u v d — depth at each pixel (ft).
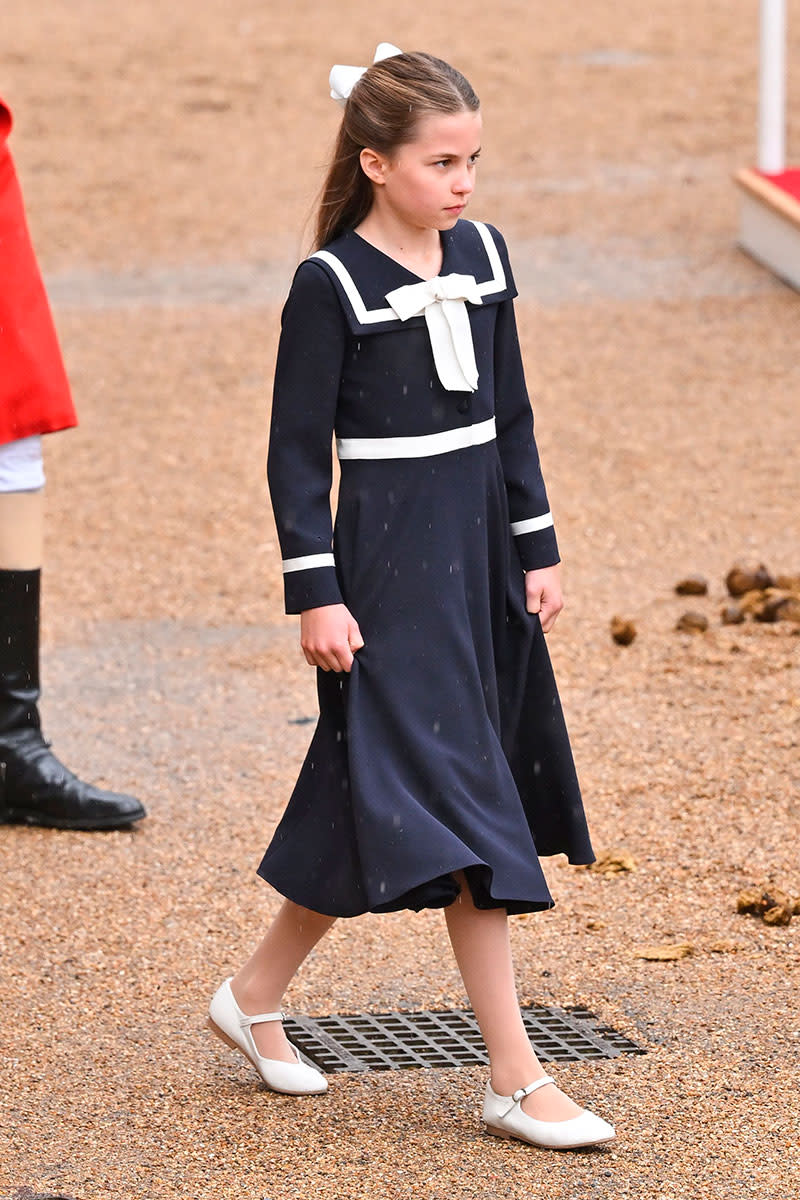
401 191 42.63
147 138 204.54
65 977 53.57
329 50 248.93
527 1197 40.78
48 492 106.83
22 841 63.77
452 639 43.24
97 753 71.41
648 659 79.00
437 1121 44.70
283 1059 46.34
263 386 126.82
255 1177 42.01
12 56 250.57
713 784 65.98
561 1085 46.19
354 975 53.47
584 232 163.53
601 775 67.21
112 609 88.48
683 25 261.24
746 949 54.19
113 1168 42.55
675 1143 43.14
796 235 144.77
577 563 92.22
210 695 77.41
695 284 147.84
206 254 161.38
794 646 79.71
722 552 93.04
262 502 104.32
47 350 65.26
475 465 44.06
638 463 108.06
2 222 63.72
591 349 132.05
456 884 41.60
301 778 44.93
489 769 43.19
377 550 43.24
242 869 60.95
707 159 187.21
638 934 55.47
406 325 43.01
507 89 222.69
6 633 64.69
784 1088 45.78
